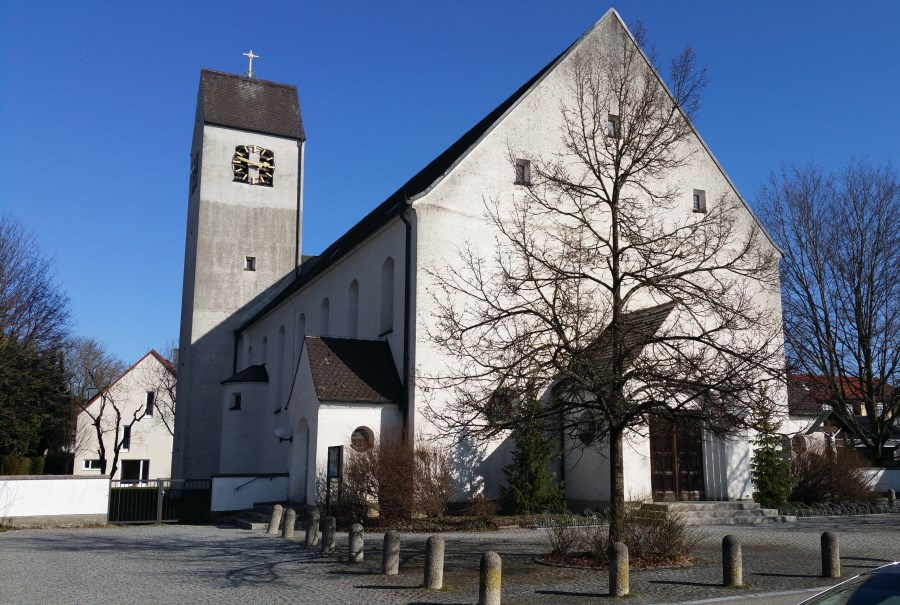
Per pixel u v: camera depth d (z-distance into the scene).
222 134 41.62
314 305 31.31
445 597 10.92
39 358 37.09
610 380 13.14
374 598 10.85
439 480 20.33
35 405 38.06
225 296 40.47
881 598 4.93
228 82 43.22
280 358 34.53
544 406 14.39
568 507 22.67
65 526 22.42
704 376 13.31
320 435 21.31
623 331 13.66
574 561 13.80
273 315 36.28
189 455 38.56
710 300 14.49
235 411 34.78
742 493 23.05
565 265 16.23
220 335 40.09
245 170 41.91
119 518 24.55
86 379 67.81
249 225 41.47
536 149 23.95
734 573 11.57
